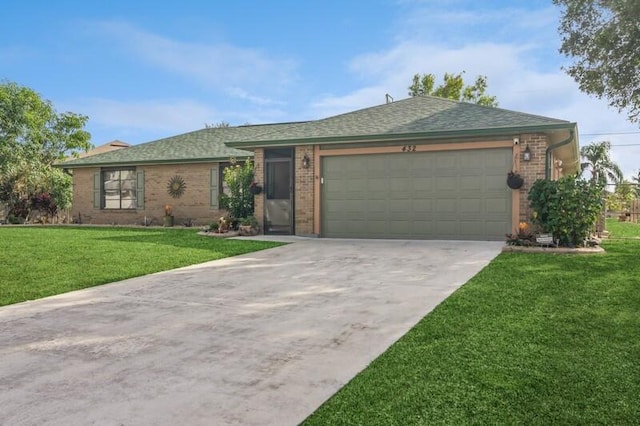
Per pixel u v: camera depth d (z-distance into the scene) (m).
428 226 12.13
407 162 12.32
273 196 14.20
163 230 16.45
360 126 13.34
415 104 14.87
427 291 6.41
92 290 6.86
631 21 12.09
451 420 2.90
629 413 2.95
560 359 3.84
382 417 2.97
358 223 12.84
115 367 3.88
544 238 9.87
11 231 15.71
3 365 3.95
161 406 3.16
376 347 4.27
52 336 4.75
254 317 5.37
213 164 18.47
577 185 9.95
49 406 3.17
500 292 6.14
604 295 5.89
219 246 11.23
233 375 3.69
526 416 2.93
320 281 7.29
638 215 25.81
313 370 3.76
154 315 5.51
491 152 11.49
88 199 20.98
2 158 26.83
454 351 4.08
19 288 6.93
